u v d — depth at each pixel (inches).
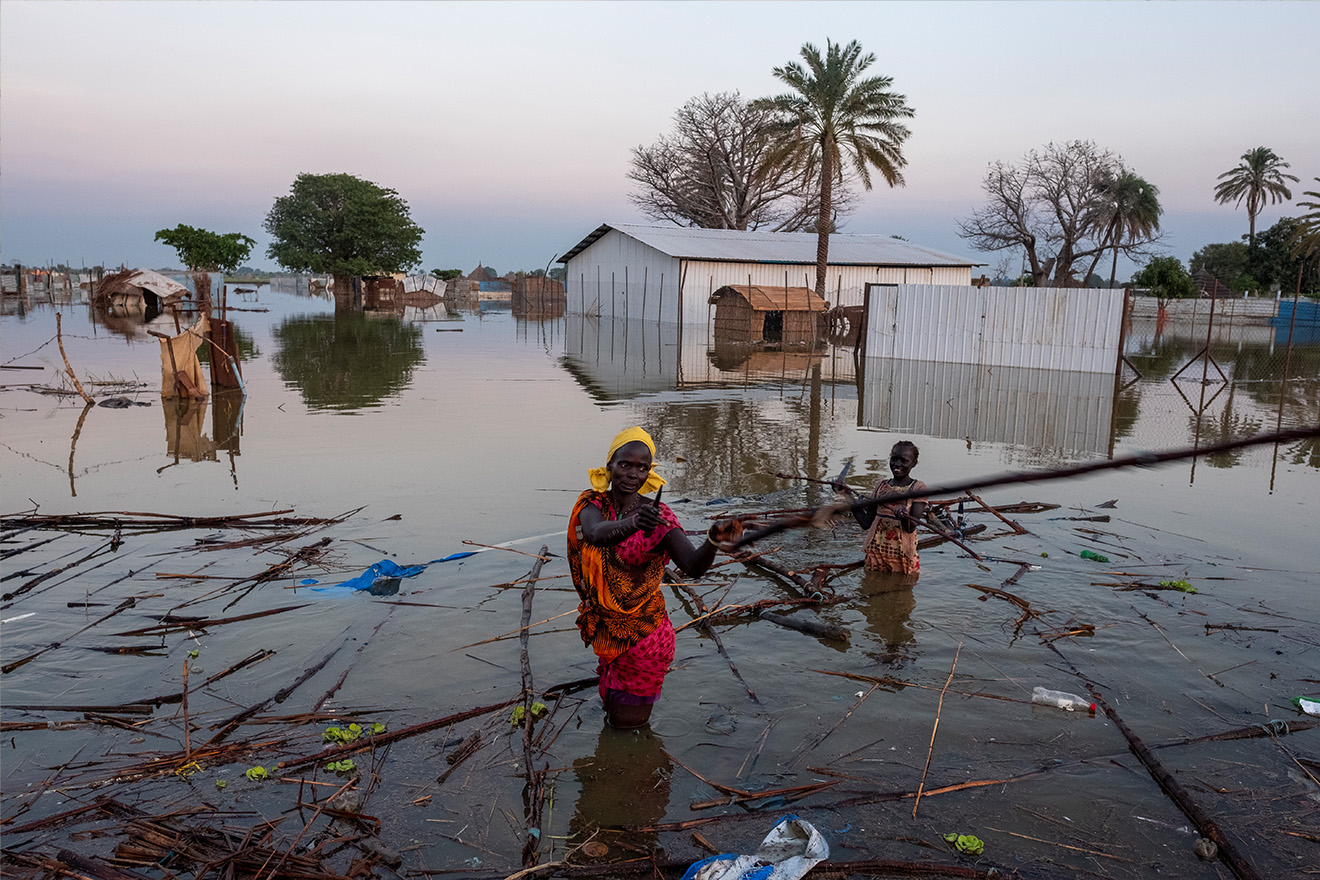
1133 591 217.3
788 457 391.5
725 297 1294.3
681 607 210.7
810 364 896.9
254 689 164.2
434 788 133.2
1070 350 831.7
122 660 175.8
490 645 184.7
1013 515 290.4
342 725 151.6
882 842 120.5
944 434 466.3
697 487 326.6
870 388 685.3
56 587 215.2
